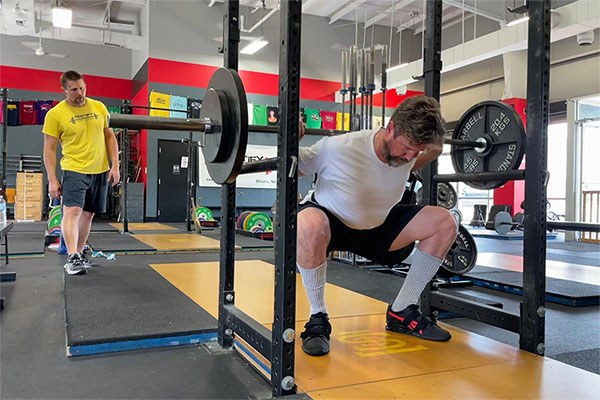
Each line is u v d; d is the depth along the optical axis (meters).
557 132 10.59
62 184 3.40
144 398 1.48
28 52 11.07
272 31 11.43
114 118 1.60
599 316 2.96
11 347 1.96
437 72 2.27
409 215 1.94
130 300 2.55
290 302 1.43
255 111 10.76
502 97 10.34
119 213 10.31
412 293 2.00
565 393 1.44
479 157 2.30
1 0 8.56
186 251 4.95
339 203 1.80
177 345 2.00
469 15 11.38
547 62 1.81
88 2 10.91
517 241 8.55
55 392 1.52
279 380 1.43
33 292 3.00
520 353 1.80
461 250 3.63
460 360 1.71
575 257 6.25
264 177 11.18
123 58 11.96
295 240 1.44
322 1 10.88
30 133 11.06
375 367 1.63
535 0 1.82
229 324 1.90
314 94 11.77
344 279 3.57
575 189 9.23
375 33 12.39
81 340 1.87
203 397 1.50
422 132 1.52
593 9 6.77
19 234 6.50
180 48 10.64
